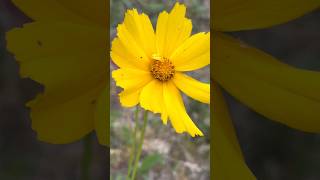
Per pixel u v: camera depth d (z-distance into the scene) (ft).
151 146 0.59
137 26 0.58
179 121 0.60
